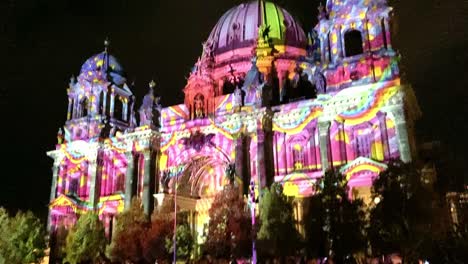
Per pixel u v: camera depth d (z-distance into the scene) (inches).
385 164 1800.0
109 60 2977.4
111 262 1957.4
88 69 2903.5
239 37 2908.5
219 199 1945.1
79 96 2881.4
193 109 2465.6
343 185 1656.0
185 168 2395.4
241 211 1878.7
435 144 2271.2
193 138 2372.0
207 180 2534.5
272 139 2190.0
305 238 1718.8
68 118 2886.3
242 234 1798.7
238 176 2127.2
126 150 2532.0
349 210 1589.6
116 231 2162.9
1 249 2165.4
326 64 2105.1
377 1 2073.1
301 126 2137.1
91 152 2674.7
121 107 3019.2
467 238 1224.2
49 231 2581.2
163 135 2490.2
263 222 1724.9
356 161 1852.9
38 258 2308.1
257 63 2672.2
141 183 2469.2
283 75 2679.6
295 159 2130.9
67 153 2763.3
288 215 1726.1
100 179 2615.7
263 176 2059.5
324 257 1540.4
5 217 2289.6
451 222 1635.1
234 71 2731.3
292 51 2859.3
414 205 1473.9
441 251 1230.3
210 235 1873.8
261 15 2960.1
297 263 1617.9
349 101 1994.3
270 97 2300.7
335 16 2144.4
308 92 2591.0
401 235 1440.7
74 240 2203.5
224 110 2385.6
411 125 2034.9
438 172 2100.1
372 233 1501.0
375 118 1953.7
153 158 2448.3
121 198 2491.4
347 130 2004.2
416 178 1534.2
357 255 1539.1
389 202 1497.3
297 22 3110.2
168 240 2007.9
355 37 2220.7
